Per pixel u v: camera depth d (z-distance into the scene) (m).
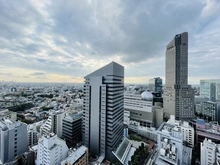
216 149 52.91
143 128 94.69
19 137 61.53
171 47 140.12
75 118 81.62
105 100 63.44
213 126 88.75
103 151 64.81
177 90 122.00
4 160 56.59
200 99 166.50
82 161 52.22
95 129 66.62
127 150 69.06
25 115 134.12
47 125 85.56
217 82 159.00
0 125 61.72
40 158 54.19
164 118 131.75
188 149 64.31
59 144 54.28
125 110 118.69
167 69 144.00
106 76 64.94
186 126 80.88
